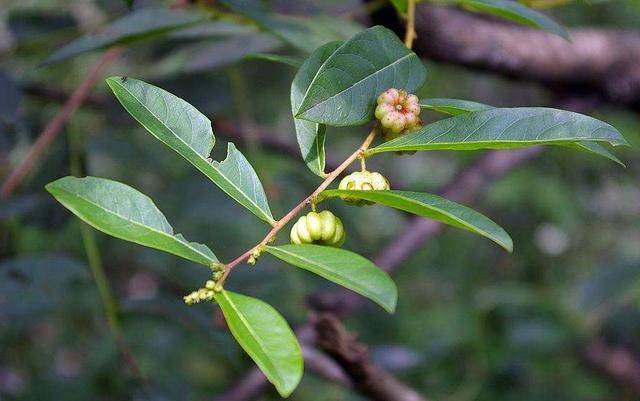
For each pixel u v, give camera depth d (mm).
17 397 1052
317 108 505
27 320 769
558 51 833
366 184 504
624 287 1089
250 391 798
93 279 748
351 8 724
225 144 916
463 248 1586
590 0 677
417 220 889
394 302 458
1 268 734
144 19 658
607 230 1782
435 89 1411
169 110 512
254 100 1218
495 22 822
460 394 1062
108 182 490
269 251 483
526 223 1615
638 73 865
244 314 478
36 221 775
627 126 1340
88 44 650
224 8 699
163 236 489
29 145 856
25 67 1000
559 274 1667
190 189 897
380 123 516
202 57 742
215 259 492
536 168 1510
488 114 502
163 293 976
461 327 1129
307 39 628
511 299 1093
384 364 836
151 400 767
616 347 1133
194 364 1124
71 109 759
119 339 744
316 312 755
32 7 846
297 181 938
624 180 1573
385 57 520
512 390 1095
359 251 891
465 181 932
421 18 733
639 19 1352
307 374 960
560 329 1083
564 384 1117
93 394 1016
